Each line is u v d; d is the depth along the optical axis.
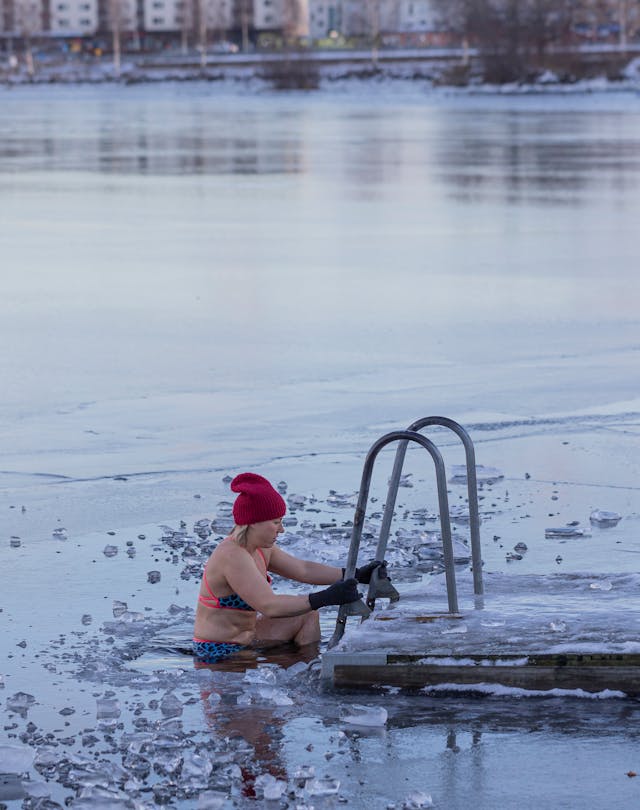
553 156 87.19
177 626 12.84
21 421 21.39
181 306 32.59
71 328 29.78
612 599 12.55
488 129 121.19
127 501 17.08
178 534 15.73
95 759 9.85
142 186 67.19
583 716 10.59
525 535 15.50
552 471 18.30
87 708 10.82
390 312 31.52
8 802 9.13
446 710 10.77
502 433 20.42
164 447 19.72
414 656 11.12
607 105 175.00
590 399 22.62
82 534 15.74
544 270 38.28
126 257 41.62
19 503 17.02
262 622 12.38
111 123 137.50
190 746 10.05
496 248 43.16
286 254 41.97
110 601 13.51
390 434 12.07
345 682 11.22
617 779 9.47
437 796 9.24
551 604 12.38
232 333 29.02
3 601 13.48
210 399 22.83
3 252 42.94
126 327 29.84
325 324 30.02
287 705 10.89
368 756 9.91
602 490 17.38
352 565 12.29
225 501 17.08
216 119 144.75
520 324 29.95
